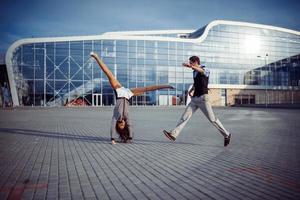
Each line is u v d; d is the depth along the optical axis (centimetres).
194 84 705
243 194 348
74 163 532
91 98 4762
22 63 4534
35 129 1200
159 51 5278
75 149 689
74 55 4728
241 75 5966
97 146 737
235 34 5938
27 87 4538
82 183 402
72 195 350
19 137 931
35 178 429
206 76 688
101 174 450
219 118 1925
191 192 358
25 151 663
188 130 1134
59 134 1016
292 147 705
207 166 498
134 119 1850
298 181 403
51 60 4628
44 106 4562
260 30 6144
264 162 528
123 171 469
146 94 5138
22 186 388
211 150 666
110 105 4822
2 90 5088
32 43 4569
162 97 5244
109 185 391
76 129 1198
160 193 356
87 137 929
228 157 579
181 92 5356
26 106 4519
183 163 525
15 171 472
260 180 409
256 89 6100
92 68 4791
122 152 645
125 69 5047
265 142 794
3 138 905
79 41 4769
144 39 5169
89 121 1680
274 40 6253
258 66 6106
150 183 399
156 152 643
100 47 4897
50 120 1767
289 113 2633
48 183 402
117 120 773
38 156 601
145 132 1078
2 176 441
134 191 364
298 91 6462
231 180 410
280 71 6300
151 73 5203
